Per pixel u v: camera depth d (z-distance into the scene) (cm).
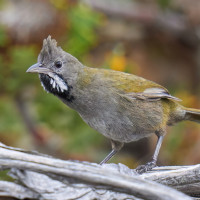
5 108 1292
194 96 1450
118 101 1055
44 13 1237
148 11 1541
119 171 910
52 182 838
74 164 838
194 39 1559
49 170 829
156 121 1098
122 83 1068
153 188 794
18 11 1237
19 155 845
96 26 1441
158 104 1105
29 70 1044
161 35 1562
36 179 841
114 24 1548
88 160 1283
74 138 1296
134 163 1414
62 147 1295
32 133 1296
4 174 872
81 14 1283
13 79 1227
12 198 830
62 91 1056
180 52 1557
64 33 1253
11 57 1206
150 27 1561
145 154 1456
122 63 1320
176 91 1484
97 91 1048
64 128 1303
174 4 1572
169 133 1356
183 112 1151
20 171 848
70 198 829
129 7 1543
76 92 1051
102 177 814
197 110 1145
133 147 1473
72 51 1255
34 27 1225
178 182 910
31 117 1296
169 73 1530
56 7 1252
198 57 1557
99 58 1424
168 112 1128
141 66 1504
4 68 1215
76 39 1273
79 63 1070
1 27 1208
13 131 1297
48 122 1301
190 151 1321
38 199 834
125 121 1063
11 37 1216
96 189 830
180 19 1555
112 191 826
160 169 1009
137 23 1563
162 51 1552
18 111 1292
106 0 1542
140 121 1077
